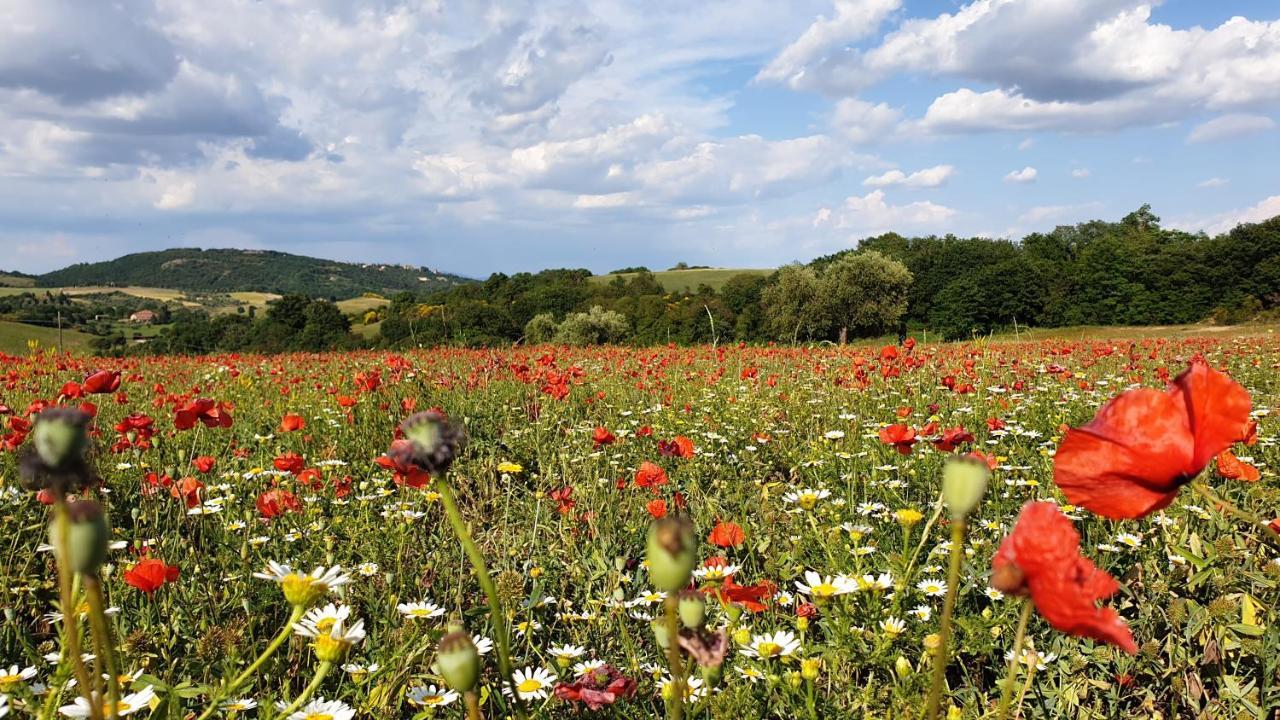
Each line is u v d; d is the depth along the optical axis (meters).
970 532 3.51
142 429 4.46
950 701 2.30
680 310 53.78
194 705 2.39
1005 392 7.84
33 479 0.92
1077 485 1.11
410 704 2.56
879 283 61.94
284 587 1.59
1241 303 69.50
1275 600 2.82
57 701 1.75
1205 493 1.05
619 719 2.29
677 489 4.66
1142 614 2.90
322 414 7.44
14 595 3.15
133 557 3.28
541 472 5.39
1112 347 13.47
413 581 3.36
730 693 2.26
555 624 3.16
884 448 4.92
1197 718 2.51
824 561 3.31
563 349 17.39
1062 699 2.46
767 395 8.24
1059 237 102.69
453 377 9.24
